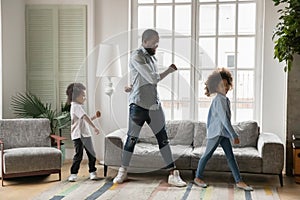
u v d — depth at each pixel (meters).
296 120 4.67
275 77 4.96
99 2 5.38
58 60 5.47
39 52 5.50
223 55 5.21
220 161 4.30
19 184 4.29
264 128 5.00
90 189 4.10
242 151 4.41
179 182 4.20
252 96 5.18
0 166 4.33
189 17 5.26
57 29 5.45
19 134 4.68
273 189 4.11
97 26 5.40
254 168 4.24
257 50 5.12
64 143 5.47
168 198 3.80
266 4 4.91
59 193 3.96
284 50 4.35
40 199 3.77
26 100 5.23
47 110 5.23
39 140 4.74
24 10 5.46
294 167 4.37
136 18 5.39
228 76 3.98
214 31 5.21
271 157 4.20
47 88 5.53
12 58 5.26
